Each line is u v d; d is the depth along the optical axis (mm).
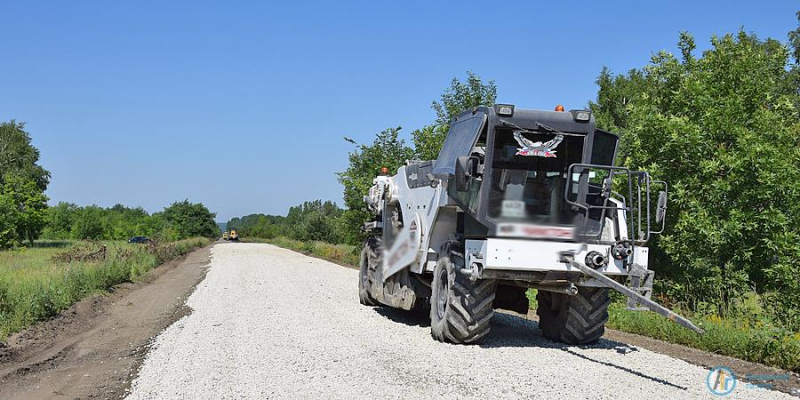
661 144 13766
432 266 10797
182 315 13414
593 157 9305
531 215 8938
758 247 12555
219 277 23766
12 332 11211
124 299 17703
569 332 9680
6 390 7488
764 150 12359
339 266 30812
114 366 8570
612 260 8820
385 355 8641
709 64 14453
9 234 45344
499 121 8930
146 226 86000
